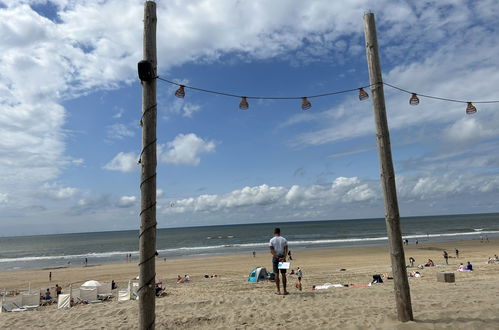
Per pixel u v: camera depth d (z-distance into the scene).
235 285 18.28
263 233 120.94
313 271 27.70
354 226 147.25
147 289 3.88
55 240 135.12
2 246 103.69
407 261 33.72
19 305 15.47
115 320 6.48
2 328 6.43
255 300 7.43
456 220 165.38
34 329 6.24
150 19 4.24
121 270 35.94
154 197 4.01
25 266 48.62
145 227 3.94
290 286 16.67
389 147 5.23
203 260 42.25
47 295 19.19
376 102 5.33
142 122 4.11
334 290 8.44
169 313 6.64
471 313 5.38
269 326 5.53
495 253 38.97
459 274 18.16
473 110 6.66
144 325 3.84
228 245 72.88
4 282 29.77
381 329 4.86
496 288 8.26
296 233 108.56
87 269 38.19
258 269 20.52
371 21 5.50
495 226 111.38
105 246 86.75
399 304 5.13
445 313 5.38
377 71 5.38
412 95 6.11
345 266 31.56
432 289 8.59
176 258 48.06
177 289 17.28
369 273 23.64
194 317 6.20
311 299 7.36
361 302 6.90
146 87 4.14
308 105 6.17
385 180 5.21
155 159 4.07
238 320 5.96
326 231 113.75
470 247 46.69
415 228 108.00
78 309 7.84
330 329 5.13
